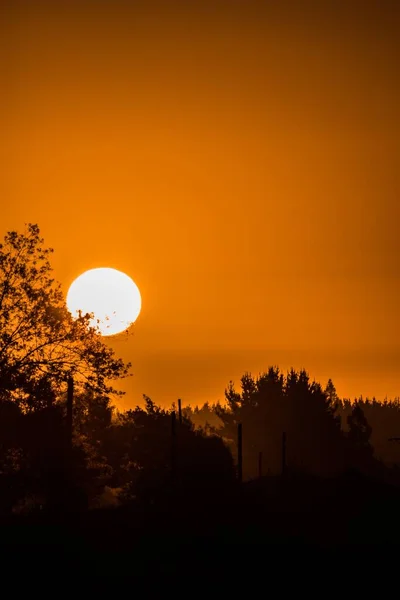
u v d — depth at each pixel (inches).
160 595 3127.5
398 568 3698.3
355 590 3243.1
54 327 5846.5
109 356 5959.6
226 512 5689.0
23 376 5654.5
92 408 6382.9
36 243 5954.7
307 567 3688.5
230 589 3238.2
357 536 4724.4
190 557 3848.4
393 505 6658.5
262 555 3954.2
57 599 3056.1
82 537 4274.1
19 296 5866.1
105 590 3191.4
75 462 6028.5
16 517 5103.3
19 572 3469.5
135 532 4503.0
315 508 6373.0
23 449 5743.1
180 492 6752.0
